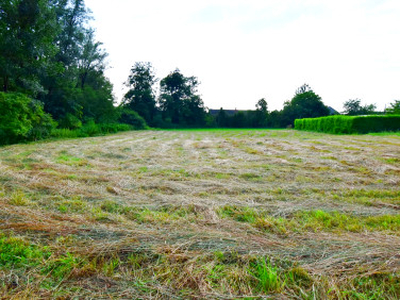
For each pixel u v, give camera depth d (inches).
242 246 96.1
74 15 970.7
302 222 120.3
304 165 255.6
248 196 159.5
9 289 72.7
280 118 2060.8
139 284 75.6
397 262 83.9
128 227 113.0
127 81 2003.0
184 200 149.9
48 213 125.5
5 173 194.2
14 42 456.1
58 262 85.6
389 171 221.5
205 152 362.6
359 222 119.8
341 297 69.8
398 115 746.2
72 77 905.5
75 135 648.4
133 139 607.8
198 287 74.2
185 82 2272.4
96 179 193.0
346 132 772.6
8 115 412.2
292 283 76.3
